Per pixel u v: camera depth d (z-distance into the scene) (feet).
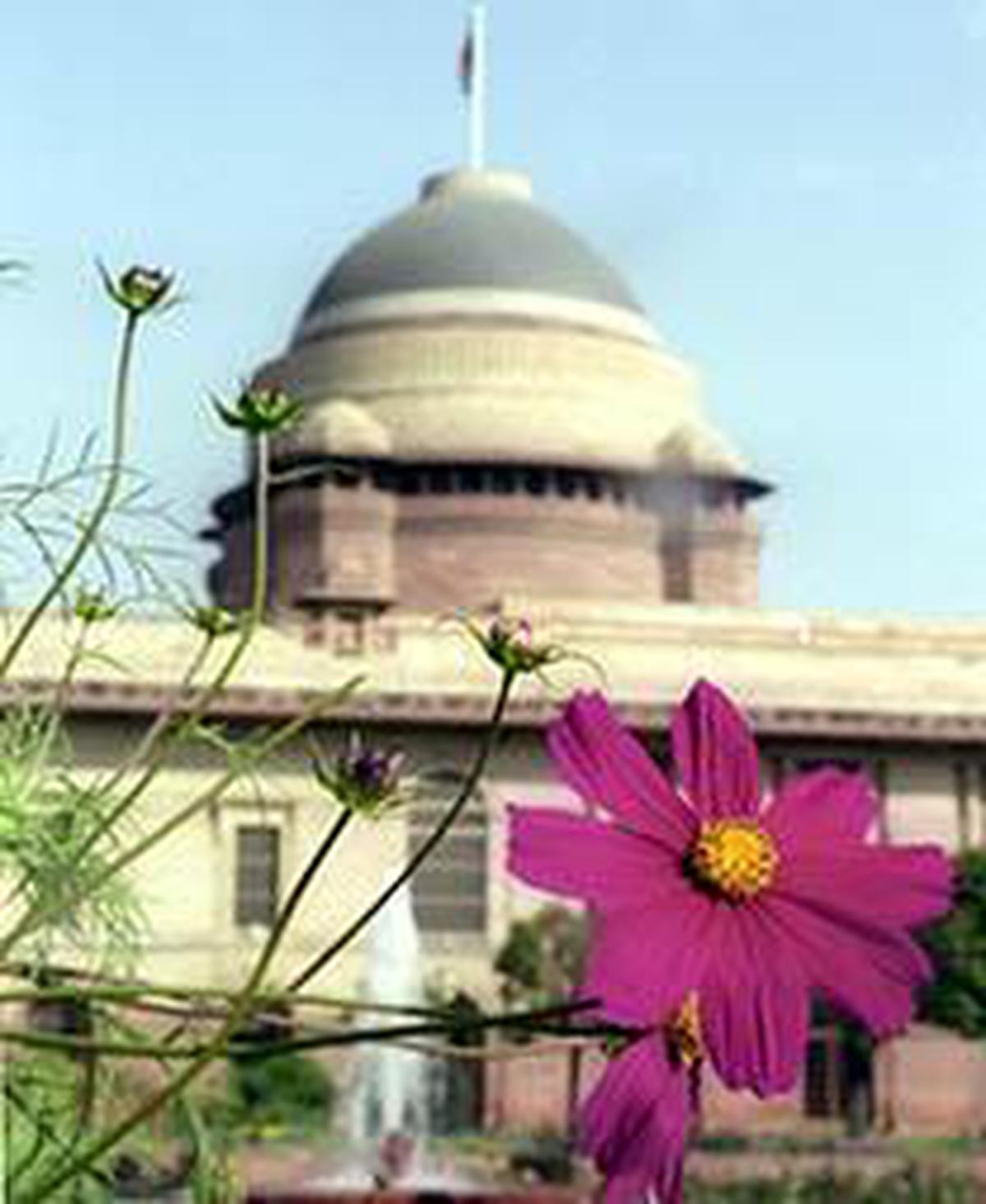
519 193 325.62
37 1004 7.75
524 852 5.57
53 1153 7.94
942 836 210.79
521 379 302.86
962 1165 129.29
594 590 295.48
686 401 312.71
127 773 8.20
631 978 5.44
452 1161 146.51
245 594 299.79
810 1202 120.88
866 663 224.33
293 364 314.55
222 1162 7.61
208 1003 7.45
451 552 294.25
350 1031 6.53
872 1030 5.50
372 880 136.15
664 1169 5.43
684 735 5.85
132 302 8.07
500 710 6.91
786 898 5.64
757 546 304.91
